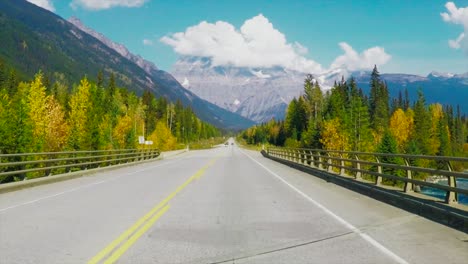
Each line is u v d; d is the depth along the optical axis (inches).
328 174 750.5
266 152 2132.1
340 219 362.3
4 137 1764.3
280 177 823.1
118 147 3334.2
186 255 246.7
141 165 1370.6
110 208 425.1
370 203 461.4
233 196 521.7
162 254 248.8
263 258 240.1
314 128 3592.5
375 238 290.0
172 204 451.5
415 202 396.8
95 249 260.8
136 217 372.2
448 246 267.6
